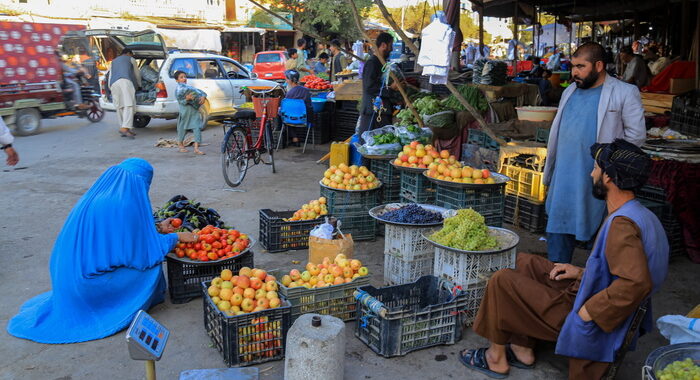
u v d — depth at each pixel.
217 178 8.51
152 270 4.14
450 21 9.43
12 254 5.34
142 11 28.70
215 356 3.63
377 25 30.52
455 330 3.80
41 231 6.03
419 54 5.21
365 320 3.77
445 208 5.11
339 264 4.14
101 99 13.99
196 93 10.23
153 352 2.44
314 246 4.73
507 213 6.52
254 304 3.60
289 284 3.96
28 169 9.07
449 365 3.57
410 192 5.68
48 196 7.43
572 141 4.02
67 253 3.85
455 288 3.82
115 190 3.97
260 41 34.28
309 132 11.47
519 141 6.64
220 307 3.56
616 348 2.92
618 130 3.96
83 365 3.50
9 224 6.25
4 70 11.98
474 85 8.66
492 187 5.01
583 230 4.03
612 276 2.88
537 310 3.22
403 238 4.44
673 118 7.24
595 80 3.97
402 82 7.40
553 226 4.18
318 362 2.99
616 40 23.06
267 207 6.98
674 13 14.68
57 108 13.27
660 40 17.61
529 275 3.56
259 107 8.53
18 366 3.48
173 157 10.13
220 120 14.66
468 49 16.95
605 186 2.93
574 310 2.97
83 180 8.34
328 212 5.77
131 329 2.43
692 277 5.02
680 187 5.38
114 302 4.03
